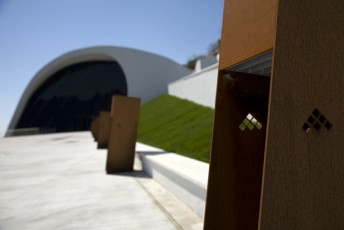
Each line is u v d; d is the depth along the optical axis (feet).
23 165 26.81
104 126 43.29
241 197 7.11
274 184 4.99
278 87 5.09
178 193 13.91
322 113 5.38
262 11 5.86
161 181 17.06
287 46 5.19
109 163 21.59
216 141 7.12
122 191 15.66
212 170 6.96
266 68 7.45
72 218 11.23
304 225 5.11
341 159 5.47
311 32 5.38
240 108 7.48
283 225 5.00
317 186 5.26
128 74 127.44
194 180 11.68
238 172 7.17
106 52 130.62
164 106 66.13
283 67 5.14
